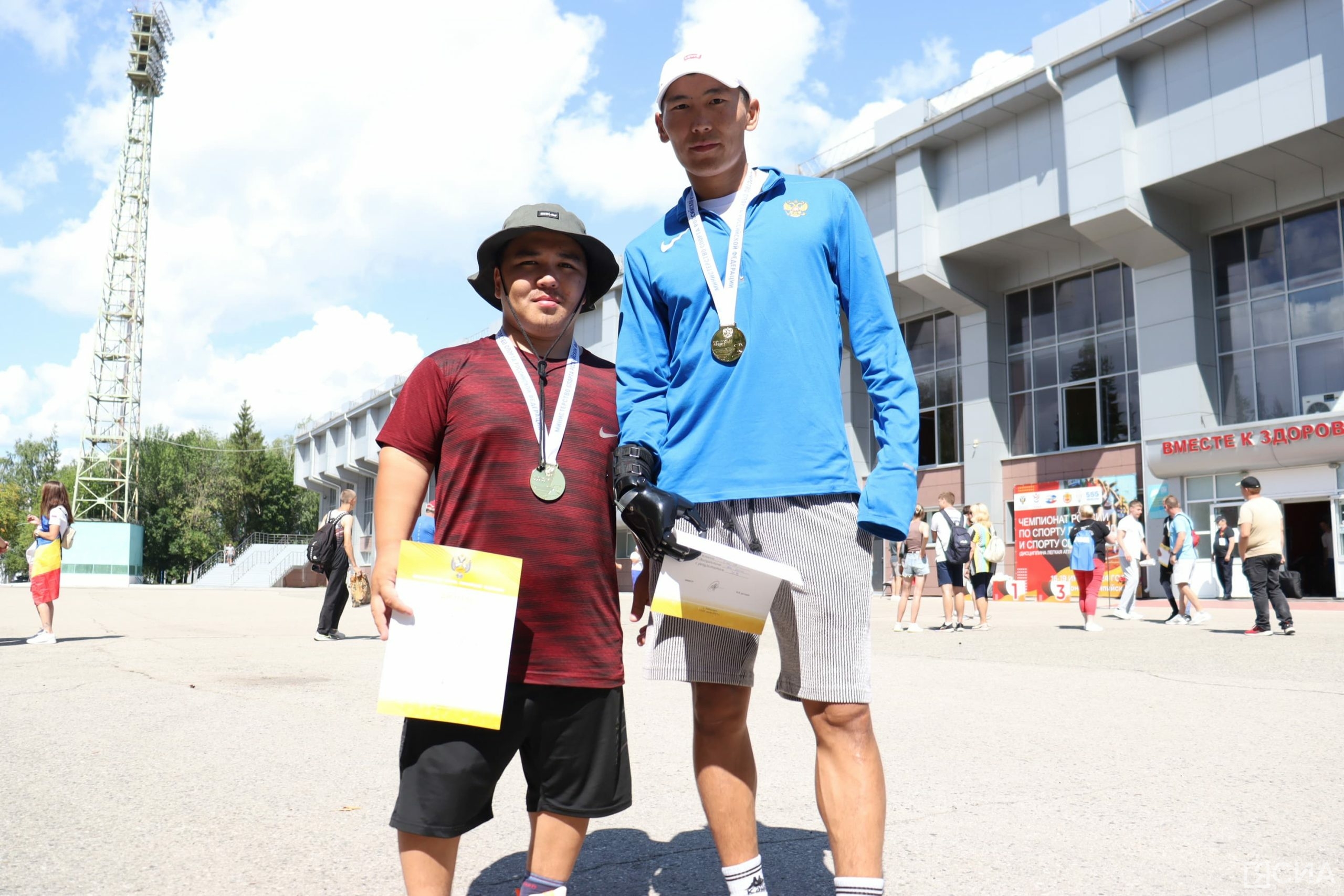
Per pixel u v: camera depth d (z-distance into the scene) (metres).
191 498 78.25
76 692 6.63
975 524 13.95
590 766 2.31
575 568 2.32
